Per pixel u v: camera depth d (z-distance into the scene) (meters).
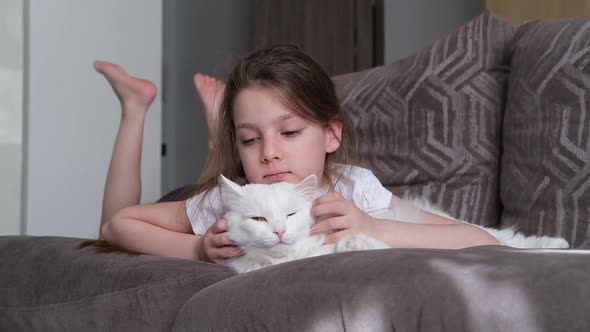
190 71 6.08
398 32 4.49
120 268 1.08
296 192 1.30
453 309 0.66
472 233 1.38
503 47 1.89
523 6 3.18
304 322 0.74
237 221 1.29
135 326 1.02
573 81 1.47
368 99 2.10
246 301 0.82
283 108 1.38
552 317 0.63
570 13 2.88
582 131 1.43
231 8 5.73
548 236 1.46
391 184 1.97
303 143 1.41
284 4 5.06
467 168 1.83
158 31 3.30
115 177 1.99
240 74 1.45
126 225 1.47
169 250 1.41
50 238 1.36
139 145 2.03
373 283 0.73
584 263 0.70
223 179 1.31
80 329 1.08
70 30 2.89
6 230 2.75
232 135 1.61
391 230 1.32
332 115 1.51
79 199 2.94
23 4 2.75
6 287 1.20
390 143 2.01
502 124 1.83
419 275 0.71
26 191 2.75
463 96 1.86
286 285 0.80
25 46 2.75
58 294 1.12
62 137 2.87
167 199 1.85
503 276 0.69
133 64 3.17
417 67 2.00
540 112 1.55
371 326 0.70
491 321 0.63
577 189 1.42
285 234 1.24
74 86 2.91
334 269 0.79
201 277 1.03
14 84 2.75
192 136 6.01
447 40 1.97
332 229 1.29
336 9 4.73
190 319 0.88
